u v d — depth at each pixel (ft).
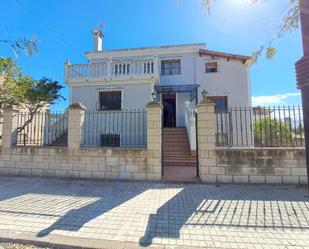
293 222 13.60
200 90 50.44
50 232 12.17
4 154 27.07
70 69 44.09
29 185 22.27
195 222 13.62
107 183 22.93
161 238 11.64
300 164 21.97
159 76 49.60
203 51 50.83
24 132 29.78
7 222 13.47
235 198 18.12
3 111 27.71
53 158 25.85
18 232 12.15
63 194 19.27
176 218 14.20
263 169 22.31
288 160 22.09
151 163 23.86
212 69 51.98
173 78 51.26
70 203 16.93
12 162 26.78
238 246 10.85
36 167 26.16
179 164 31.19
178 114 50.26
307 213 14.97
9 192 19.89
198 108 23.77
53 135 33.24
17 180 24.25
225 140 30.14
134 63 42.91
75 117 25.88
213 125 23.20
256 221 13.76
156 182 23.24
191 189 20.72
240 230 12.57
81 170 25.13
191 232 12.32
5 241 11.47
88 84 43.65
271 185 21.81
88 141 41.57
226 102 50.11
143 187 21.44
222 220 13.92
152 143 23.95
